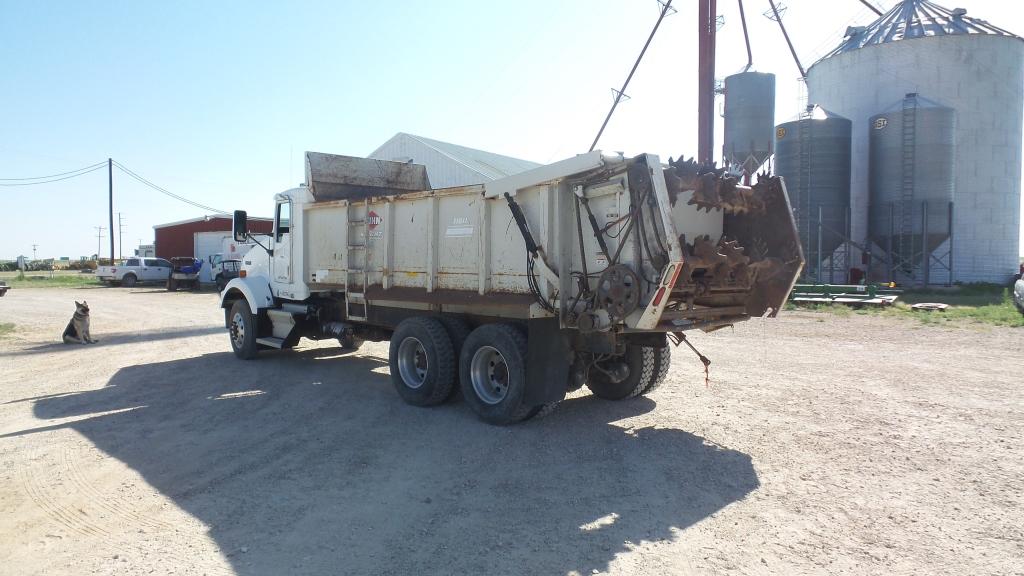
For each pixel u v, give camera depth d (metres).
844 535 3.99
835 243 27.61
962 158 30.02
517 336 6.44
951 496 4.60
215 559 3.70
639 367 7.48
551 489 4.83
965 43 29.75
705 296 6.11
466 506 4.50
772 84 22.52
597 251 5.96
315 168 9.50
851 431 6.26
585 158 5.76
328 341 13.05
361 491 4.79
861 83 31.17
